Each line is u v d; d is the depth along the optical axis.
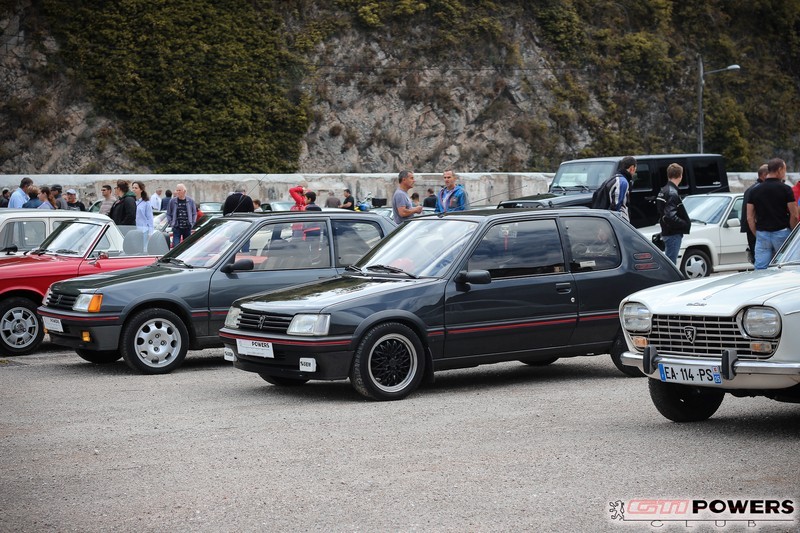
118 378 10.70
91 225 14.02
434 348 9.17
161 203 32.94
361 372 8.80
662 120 61.62
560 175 24.67
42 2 51.81
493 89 58.16
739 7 68.25
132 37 52.50
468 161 56.47
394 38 57.84
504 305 9.48
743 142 62.00
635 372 10.17
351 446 7.01
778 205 13.05
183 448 7.07
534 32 60.91
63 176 42.62
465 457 6.59
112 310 10.82
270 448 7.00
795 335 6.38
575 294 9.85
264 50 54.75
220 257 11.35
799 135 65.62
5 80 50.25
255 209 26.83
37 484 6.12
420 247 9.82
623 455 6.54
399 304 9.02
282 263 11.51
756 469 6.09
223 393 9.59
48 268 13.05
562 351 9.84
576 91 59.75
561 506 5.39
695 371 6.80
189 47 52.91
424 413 8.25
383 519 5.21
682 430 7.33
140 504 5.60
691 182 24.66
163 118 51.50
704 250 20.06
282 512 5.38
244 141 52.31
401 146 55.75
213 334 11.20
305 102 54.25
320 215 11.84
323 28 56.72
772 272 7.44
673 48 64.19
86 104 51.06
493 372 10.88
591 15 63.34
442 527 5.04
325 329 8.72
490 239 9.64
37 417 8.41
